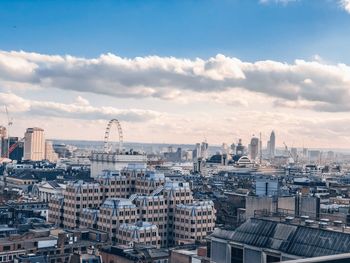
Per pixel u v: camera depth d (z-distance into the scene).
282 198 165.62
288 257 105.69
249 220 120.12
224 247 118.19
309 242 106.19
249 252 112.69
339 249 101.31
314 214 167.25
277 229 113.12
